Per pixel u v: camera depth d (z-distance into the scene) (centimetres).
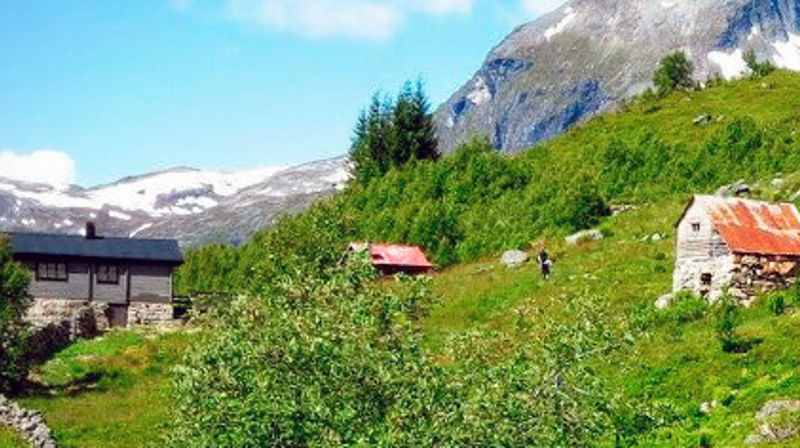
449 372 2927
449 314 7694
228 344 2928
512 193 11038
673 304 6744
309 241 7006
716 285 7006
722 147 10831
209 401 2850
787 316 6078
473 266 9475
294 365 2839
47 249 9088
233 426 2803
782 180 9556
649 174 10994
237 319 3131
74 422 5747
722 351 5544
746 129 10981
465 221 10725
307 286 3089
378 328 2942
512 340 3484
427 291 3077
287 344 2805
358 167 14238
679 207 9506
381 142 14300
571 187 10188
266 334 2912
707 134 12262
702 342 5766
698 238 7150
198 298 9019
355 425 2780
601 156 11519
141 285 9262
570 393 3119
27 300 6738
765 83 14825
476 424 2795
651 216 9444
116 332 8475
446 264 10112
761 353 5369
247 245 11806
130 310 9206
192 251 12250
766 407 4616
